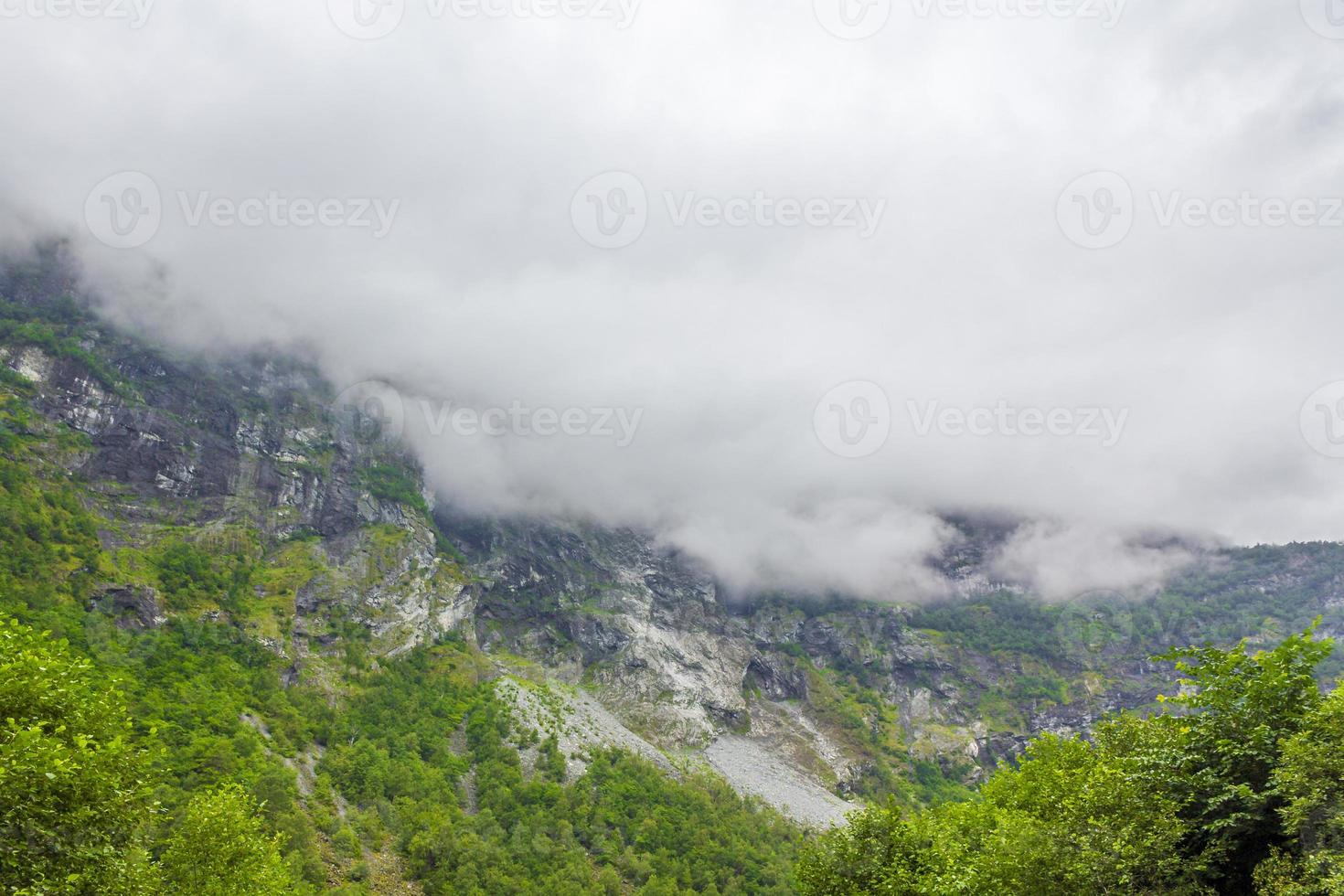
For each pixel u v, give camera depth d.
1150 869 39.44
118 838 41.97
